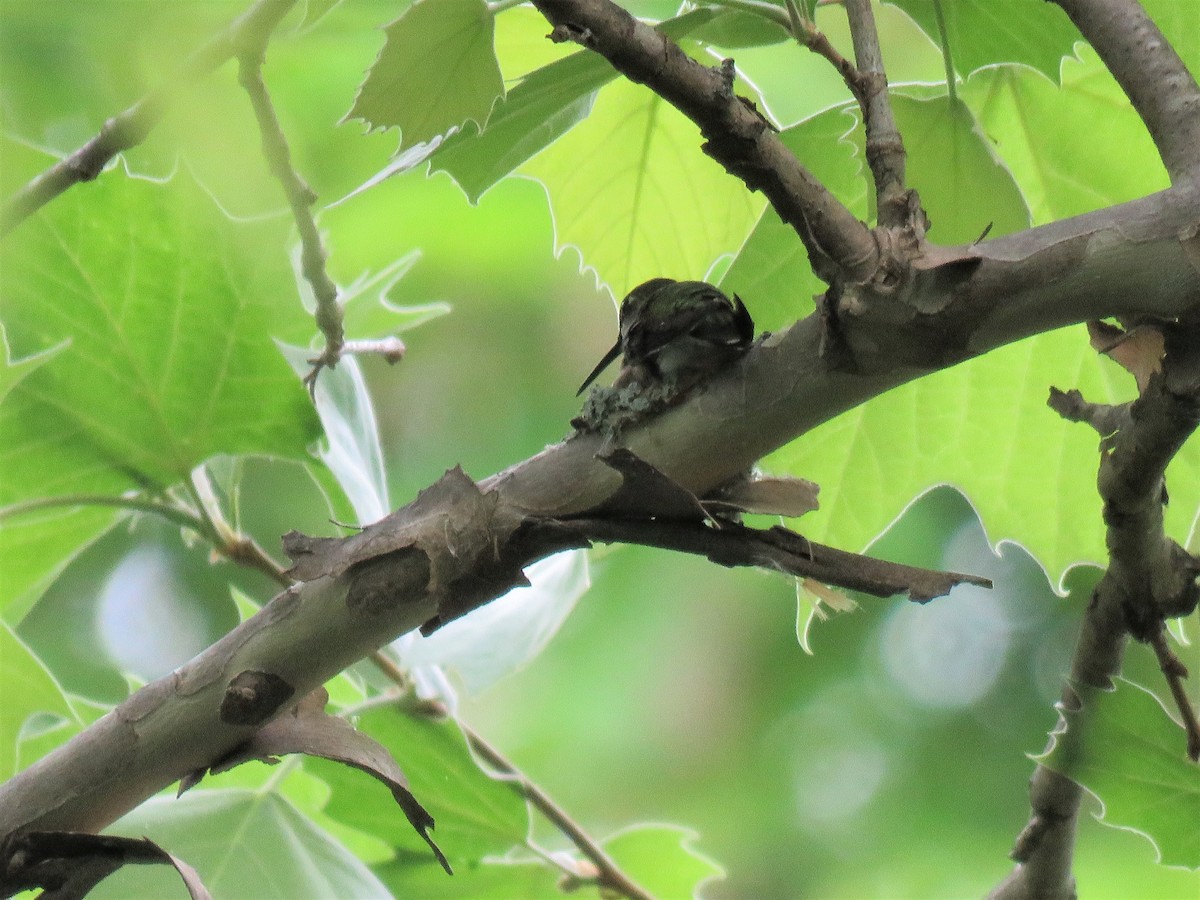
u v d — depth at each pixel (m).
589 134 4.93
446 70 3.41
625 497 2.93
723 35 4.01
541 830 7.43
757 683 11.19
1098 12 3.38
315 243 3.79
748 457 3.08
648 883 6.19
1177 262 2.89
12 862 2.95
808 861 10.62
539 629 5.37
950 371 4.95
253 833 4.49
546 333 12.06
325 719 3.21
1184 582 3.54
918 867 10.52
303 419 4.46
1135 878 8.76
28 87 3.61
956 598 11.23
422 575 3.00
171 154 4.21
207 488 4.69
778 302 4.74
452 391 11.98
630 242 5.21
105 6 3.43
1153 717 3.69
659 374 3.13
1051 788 3.96
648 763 10.78
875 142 3.13
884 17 7.62
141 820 4.42
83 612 10.88
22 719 4.54
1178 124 3.17
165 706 3.08
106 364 4.31
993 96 4.69
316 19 3.53
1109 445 3.36
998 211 4.28
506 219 11.23
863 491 5.16
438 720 5.18
